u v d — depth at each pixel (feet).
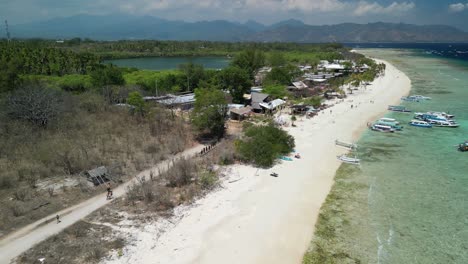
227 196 152.05
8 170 157.28
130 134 217.56
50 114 218.79
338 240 121.49
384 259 111.34
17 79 283.18
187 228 126.82
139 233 122.11
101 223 126.52
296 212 139.54
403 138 237.86
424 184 164.76
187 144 215.72
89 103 261.85
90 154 181.68
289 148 208.33
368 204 146.30
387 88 433.89
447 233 125.39
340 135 244.22
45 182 153.89
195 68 411.75
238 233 124.57
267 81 414.62
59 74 438.40
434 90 415.23
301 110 310.04
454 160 195.31
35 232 118.32
